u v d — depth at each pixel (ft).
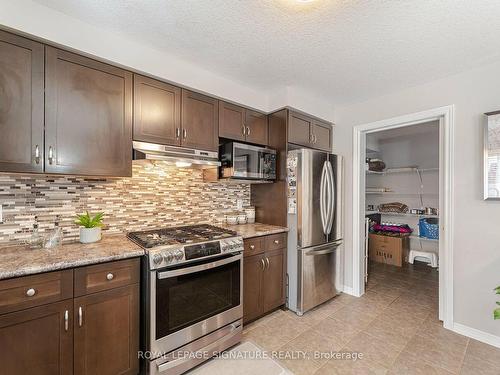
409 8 4.65
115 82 5.73
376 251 14.40
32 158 4.71
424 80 7.71
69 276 4.41
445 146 7.45
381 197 15.81
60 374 4.34
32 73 4.73
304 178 8.25
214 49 6.18
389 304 8.96
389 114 8.76
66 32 4.99
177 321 5.45
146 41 5.87
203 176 8.64
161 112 6.47
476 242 6.86
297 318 8.00
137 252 5.13
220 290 6.25
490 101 6.66
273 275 8.14
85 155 5.31
